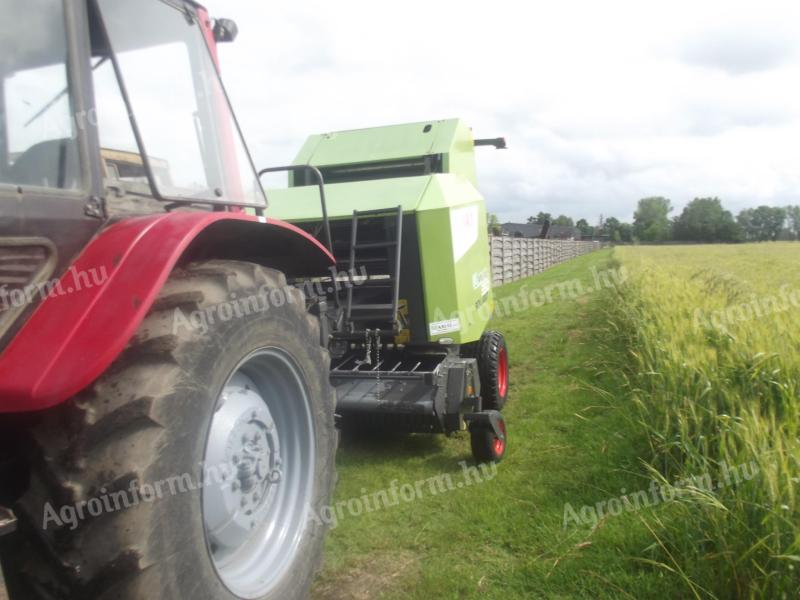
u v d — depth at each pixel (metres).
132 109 2.24
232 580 2.24
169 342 1.86
